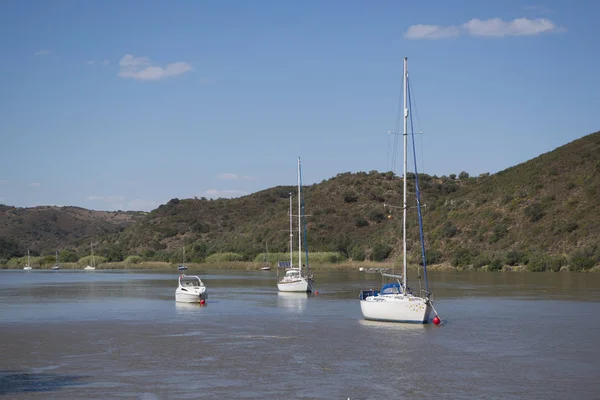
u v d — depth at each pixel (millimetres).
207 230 197000
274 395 26422
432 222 133500
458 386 27734
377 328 43000
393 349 35562
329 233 147375
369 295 48219
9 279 120625
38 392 26891
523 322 45750
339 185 174875
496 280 87312
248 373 30094
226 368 31125
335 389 27281
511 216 121438
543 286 76938
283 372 30266
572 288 73875
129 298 69312
